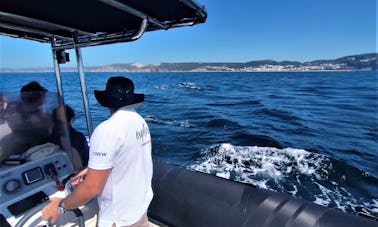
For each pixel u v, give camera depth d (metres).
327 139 7.77
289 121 10.73
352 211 3.94
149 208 2.32
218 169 5.34
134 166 1.42
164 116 11.54
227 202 2.01
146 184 1.56
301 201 1.89
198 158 6.04
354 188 4.65
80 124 9.34
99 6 1.71
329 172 5.23
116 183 1.38
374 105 15.61
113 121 1.31
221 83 41.12
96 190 1.26
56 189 1.90
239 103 16.75
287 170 5.27
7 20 1.97
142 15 1.78
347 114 12.51
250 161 5.74
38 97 1.92
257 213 1.86
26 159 1.90
